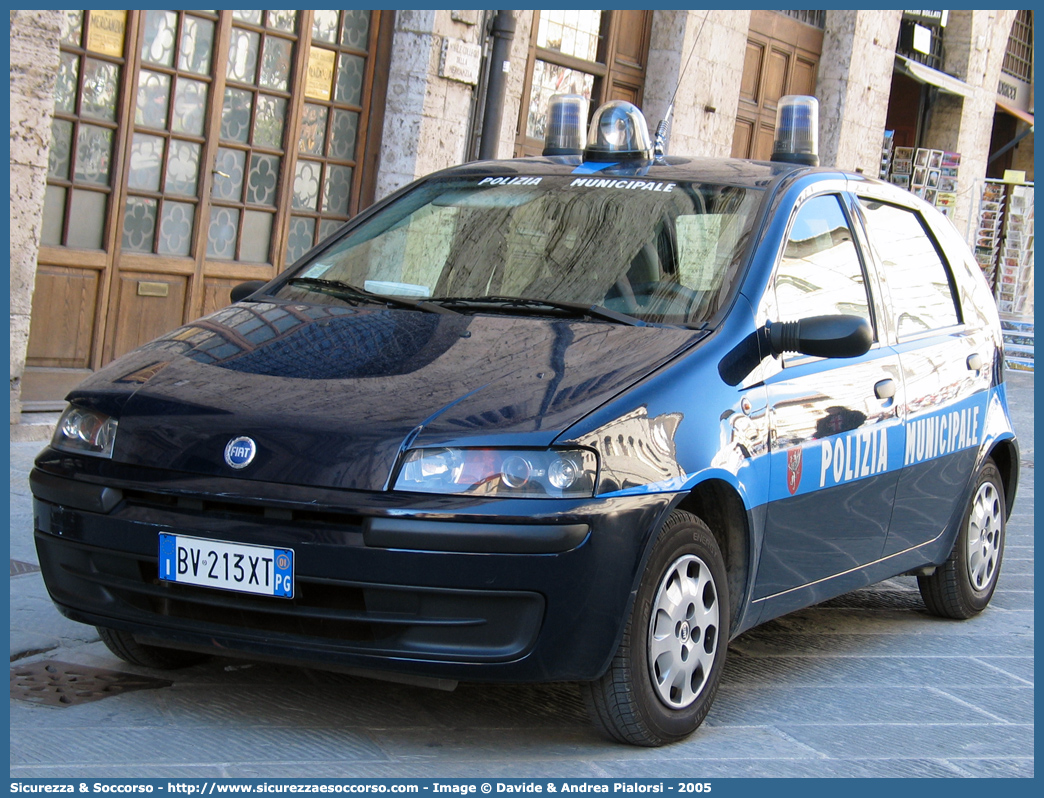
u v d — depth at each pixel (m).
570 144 5.14
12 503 5.75
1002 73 21.48
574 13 11.42
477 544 3.11
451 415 3.27
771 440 3.83
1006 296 19.47
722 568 3.70
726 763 3.47
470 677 3.16
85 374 7.66
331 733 3.49
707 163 4.69
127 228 7.85
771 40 14.42
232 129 8.45
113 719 3.48
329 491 3.18
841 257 4.54
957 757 3.70
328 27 9.02
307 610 3.20
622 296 3.98
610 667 3.36
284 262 8.98
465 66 9.70
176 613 3.40
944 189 19.19
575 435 3.24
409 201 4.66
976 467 5.29
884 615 5.45
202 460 3.30
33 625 4.25
